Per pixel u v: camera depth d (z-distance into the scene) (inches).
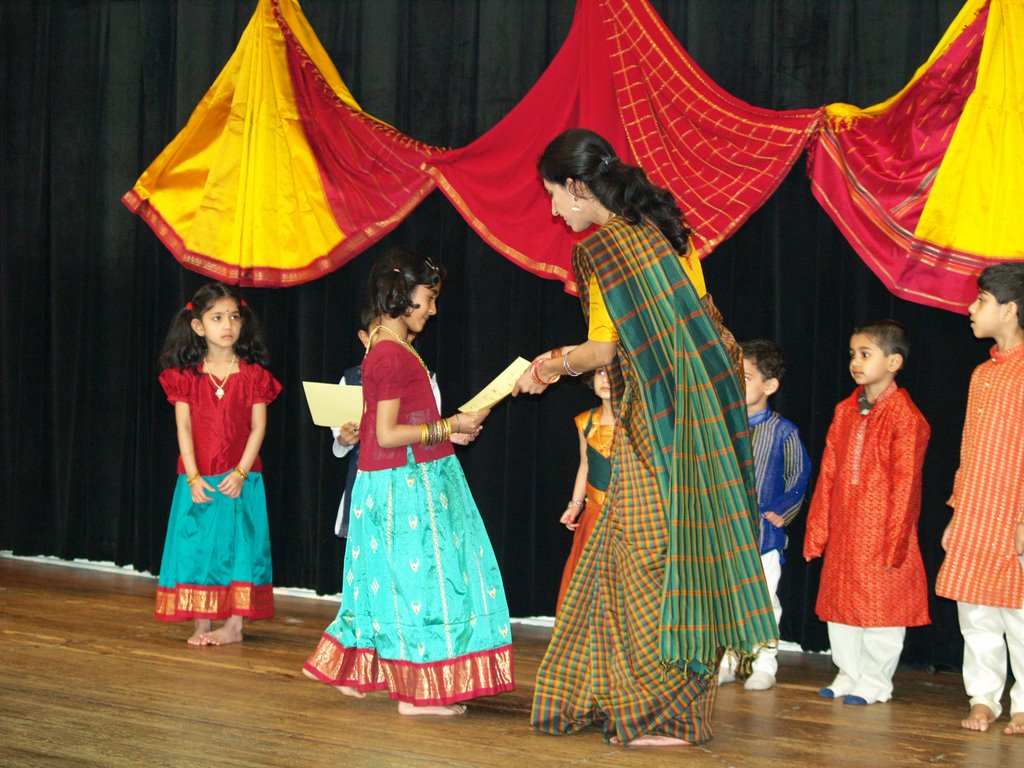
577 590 101.5
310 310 175.8
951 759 100.3
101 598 171.8
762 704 120.6
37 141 203.2
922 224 132.3
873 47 143.8
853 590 123.0
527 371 105.0
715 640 91.6
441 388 165.8
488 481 162.9
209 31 184.1
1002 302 114.6
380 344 109.4
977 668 115.4
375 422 109.4
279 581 182.2
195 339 144.4
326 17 176.9
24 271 204.4
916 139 132.8
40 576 189.9
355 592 111.6
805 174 145.9
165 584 142.4
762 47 148.8
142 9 191.8
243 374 145.4
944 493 140.4
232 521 143.2
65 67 200.8
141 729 101.7
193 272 183.0
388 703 114.3
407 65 171.2
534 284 159.8
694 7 151.3
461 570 109.0
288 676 125.4
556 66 151.4
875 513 122.8
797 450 131.0
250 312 147.9
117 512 198.4
